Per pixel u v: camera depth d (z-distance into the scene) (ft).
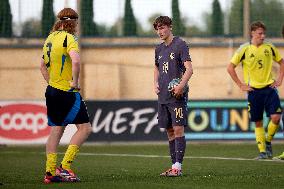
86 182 89.86
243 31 215.10
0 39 215.10
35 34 215.51
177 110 99.45
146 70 217.56
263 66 133.18
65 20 90.38
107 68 216.13
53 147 90.48
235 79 134.31
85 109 91.04
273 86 133.49
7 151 158.92
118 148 164.14
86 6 216.33
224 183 88.74
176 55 99.35
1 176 101.91
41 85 215.31
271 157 135.23
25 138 172.96
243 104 176.96
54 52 88.84
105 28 217.97
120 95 216.54
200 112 176.55
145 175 101.96
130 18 218.38
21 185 86.89
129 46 217.15
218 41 216.74
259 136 134.00
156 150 157.48
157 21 99.71
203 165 119.24
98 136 175.63
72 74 88.58
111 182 89.66
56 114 89.81
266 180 92.48
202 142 176.24
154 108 176.86
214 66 216.95
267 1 217.15
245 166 116.98
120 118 176.45
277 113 133.28
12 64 214.69
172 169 99.45
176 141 99.91
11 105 172.96
